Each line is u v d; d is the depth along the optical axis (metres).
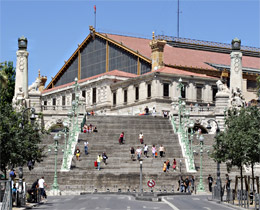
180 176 73.69
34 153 57.56
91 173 75.31
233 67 102.44
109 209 44.56
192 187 73.38
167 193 67.81
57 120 109.94
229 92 104.75
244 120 60.00
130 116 103.38
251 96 140.38
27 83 105.12
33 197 53.44
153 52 135.62
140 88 127.38
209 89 128.38
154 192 70.50
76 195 68.19
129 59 146.12
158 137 91.88
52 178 74.75
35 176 74.62
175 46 157.12
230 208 48.16
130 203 51.53
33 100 110.56
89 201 54.53
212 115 105.50
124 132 94.62
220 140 61.62
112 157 83.62
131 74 142.25
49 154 83.25
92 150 85.69
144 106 125.50
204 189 73.31
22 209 45.72
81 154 84.25
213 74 139.88
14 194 48.28
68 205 49.78
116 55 151.25
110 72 140.62
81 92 145.38
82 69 164.00
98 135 91.94
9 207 42.00
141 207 46.75
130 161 82.19
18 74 104.81
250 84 142.25
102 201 54.28
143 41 158.38
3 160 53.72
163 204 50.97
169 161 80.69
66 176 75.00
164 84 123.88
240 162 60.22
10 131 53.31
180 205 49.94
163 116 109.19
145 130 96.00
